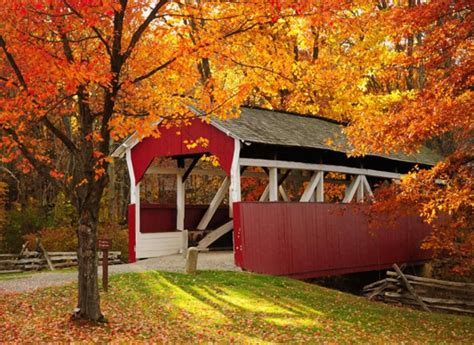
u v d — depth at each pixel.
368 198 16.02
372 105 20.41
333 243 17.91
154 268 15.53
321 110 24.97
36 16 8.83
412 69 25.38
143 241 18.34
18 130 9.16
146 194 35.88
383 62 20.50
